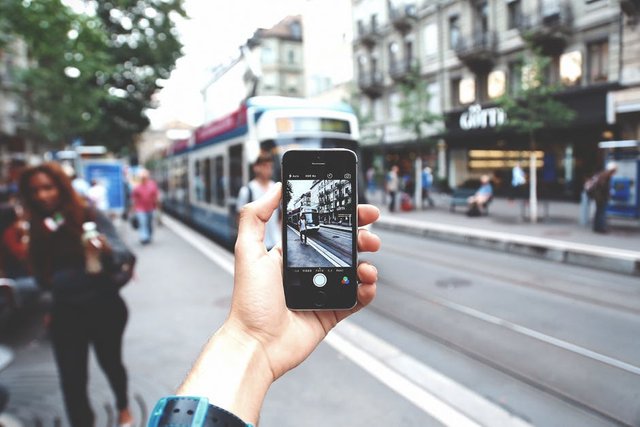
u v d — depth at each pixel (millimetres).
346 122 8234
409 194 19812
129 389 3713
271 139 7824
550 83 11641
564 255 7848
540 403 3318
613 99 8734
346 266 1285
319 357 4172
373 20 20797
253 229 1168
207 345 1009
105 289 2900
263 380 996
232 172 9664
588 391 3387
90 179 15492
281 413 3268
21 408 3480
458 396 3467
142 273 7844
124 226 15570
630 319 4797
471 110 18469
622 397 3252
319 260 1288
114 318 2961
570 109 11719
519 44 14586
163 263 8648
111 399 3574
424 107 19781
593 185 9336
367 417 3184
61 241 2789
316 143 7938
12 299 5062
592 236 8977
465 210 16859
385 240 11672
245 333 1048
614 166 9242
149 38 21672
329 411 3271
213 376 920
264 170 5098
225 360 966
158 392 3664
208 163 12008
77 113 21016
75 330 2846
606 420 3027
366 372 3850
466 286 6734
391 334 4910
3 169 28266
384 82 21953
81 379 2861
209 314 5551
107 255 2855
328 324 1214
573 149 15875
